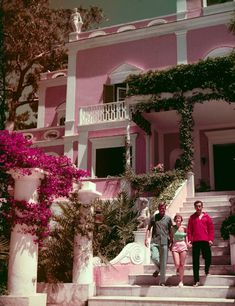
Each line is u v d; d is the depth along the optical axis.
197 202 8.90
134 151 20.03
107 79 22.22
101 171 20.78
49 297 8.38
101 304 8.13
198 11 20.95
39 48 26.58
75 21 23.70
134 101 17.72
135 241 10.47
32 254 7.48
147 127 19.27
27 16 25.61
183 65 16.98
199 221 8.77
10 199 7.64
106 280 9.22
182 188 14.79
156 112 17.97
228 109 17.80
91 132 21.33
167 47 21.08
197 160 20.08
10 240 7.62
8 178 8.16
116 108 21.33
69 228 8.93
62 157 8.10
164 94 17.20
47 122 26.28
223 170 20.03
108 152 20.97
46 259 8.80
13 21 25.00
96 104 22.11
